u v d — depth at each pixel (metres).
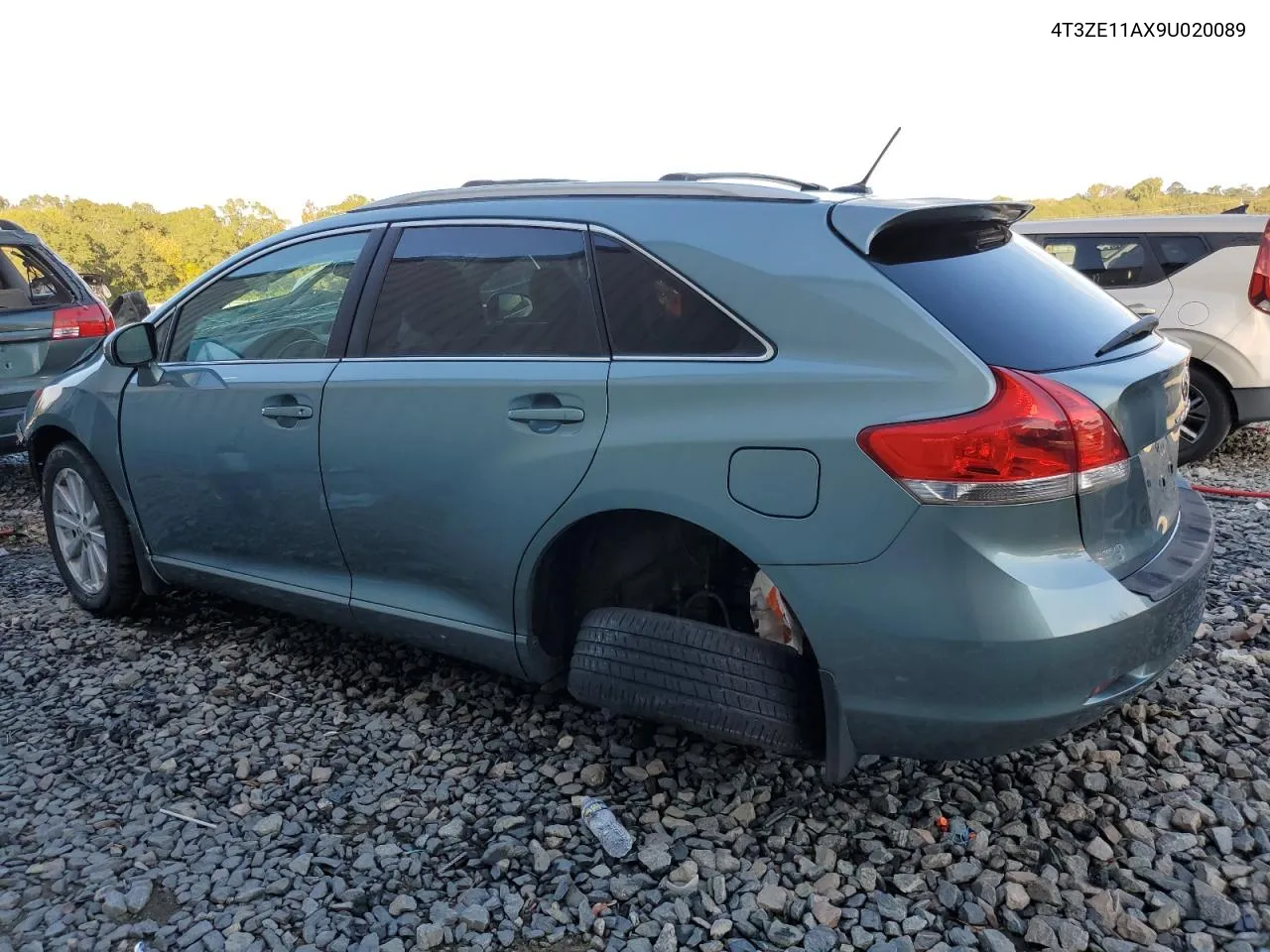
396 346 3.16
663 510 2.57
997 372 2.26
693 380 2.55
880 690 2.36
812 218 2.57
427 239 3.19
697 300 2.62
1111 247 7.12
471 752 3.16
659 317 2.67
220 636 4.13
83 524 4.29
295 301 3.47
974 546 2.23
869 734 2.42
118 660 3.92
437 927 2.34
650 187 2.91
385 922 2.39
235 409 3.49
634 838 2.69
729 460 2.47
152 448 3.81
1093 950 2.25
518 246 2.97
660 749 3.11
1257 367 6.67
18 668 3.86
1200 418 6.92
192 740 3.28
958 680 2.28
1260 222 6.65
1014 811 2.75
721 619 2.97
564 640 3.07
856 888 2.47
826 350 2.42
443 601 3.13
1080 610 2.24
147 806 2.90
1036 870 2.52
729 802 2.83
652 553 2.96
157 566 4.04
